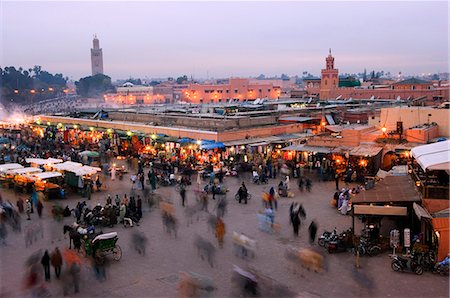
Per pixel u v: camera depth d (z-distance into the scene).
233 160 39.56
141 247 20.38
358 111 55.03
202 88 134.50
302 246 20.94
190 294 16.00
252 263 18.86
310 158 40.22
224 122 42.16
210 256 19.47
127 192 32.25
